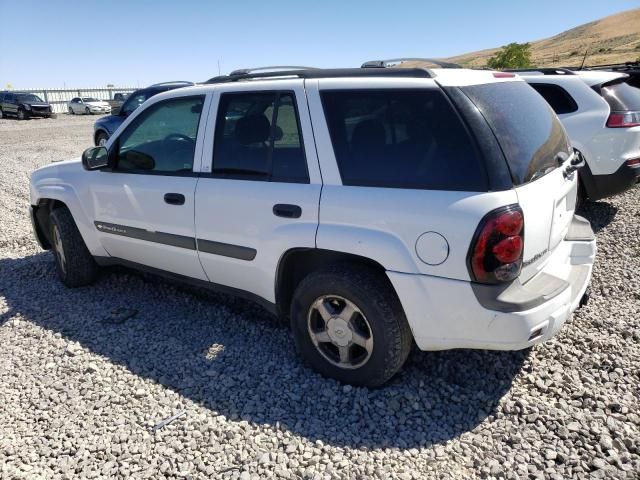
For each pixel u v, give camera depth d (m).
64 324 4.00
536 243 2.64
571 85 5.88
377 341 2.81
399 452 2.52
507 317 2.46
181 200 3.58
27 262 5.46
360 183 2.80
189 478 2.39
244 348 3.56
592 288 4.27
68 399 3.02
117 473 2.44
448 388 2.99
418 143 2.65
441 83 2.62
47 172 4.75
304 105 3.02
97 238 4.36
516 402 2.82
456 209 2.47
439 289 2.57
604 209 6.57
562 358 3.22
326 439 2.62
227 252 3.42
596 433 2.56
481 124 2.52
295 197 2.99
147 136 3.89
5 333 3.89
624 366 3.11
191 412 2.86
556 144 3.07
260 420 2.78
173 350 3.56
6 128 24.73
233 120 3.37
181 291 4.59
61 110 46.25
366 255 2.73
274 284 3.24
